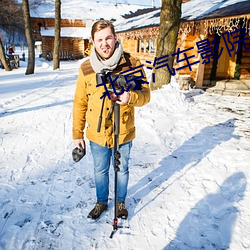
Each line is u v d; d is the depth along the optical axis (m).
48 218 2.42
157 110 6.12
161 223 2.36
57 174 3.26
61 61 30.00
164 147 4.11
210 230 2.28
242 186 2.96
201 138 4.52
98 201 2.44
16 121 5.45
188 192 2.85
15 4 30.44
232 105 7.20
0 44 17.36
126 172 2.30
